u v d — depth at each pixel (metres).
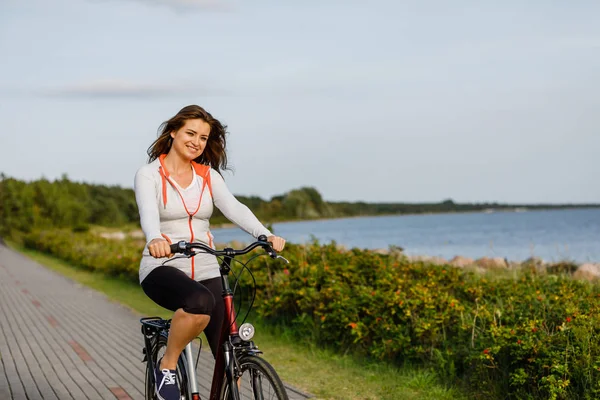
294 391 5.92
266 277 9.41
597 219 100.69
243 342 3.54
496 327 5.57
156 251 3.35
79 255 23.86
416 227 93.00
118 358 7.48
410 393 5.79
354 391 5.94
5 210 58.28
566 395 4.83
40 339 8.77
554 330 5.51
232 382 3.53
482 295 7.37
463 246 36.34
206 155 4.21
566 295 6.39
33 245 39.25
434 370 6.21
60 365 7.10
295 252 10.42
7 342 8.55
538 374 5.11
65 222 63.78
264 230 3.78
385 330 6.82
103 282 17.53
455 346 6.22
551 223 85.44
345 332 7.41
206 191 3.97
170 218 3.89
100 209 103.94
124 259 17.66
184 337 3.58
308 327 8.06
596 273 10.65
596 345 4.95
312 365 7.03
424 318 6.49
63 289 15.62
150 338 4.44
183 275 3.69
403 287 7.41
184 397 3.88
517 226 79.81
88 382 6.31
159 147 4.00
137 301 13.20
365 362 6.95
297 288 8.52
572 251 27.77
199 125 3.93
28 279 18.50
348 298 7.54
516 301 6.54
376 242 46.22
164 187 3.88
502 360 5.55
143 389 6.04
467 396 5.61
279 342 8.23
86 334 9.17
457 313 6.61
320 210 154.62
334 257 9.77
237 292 9.89
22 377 6.52
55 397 5.75
